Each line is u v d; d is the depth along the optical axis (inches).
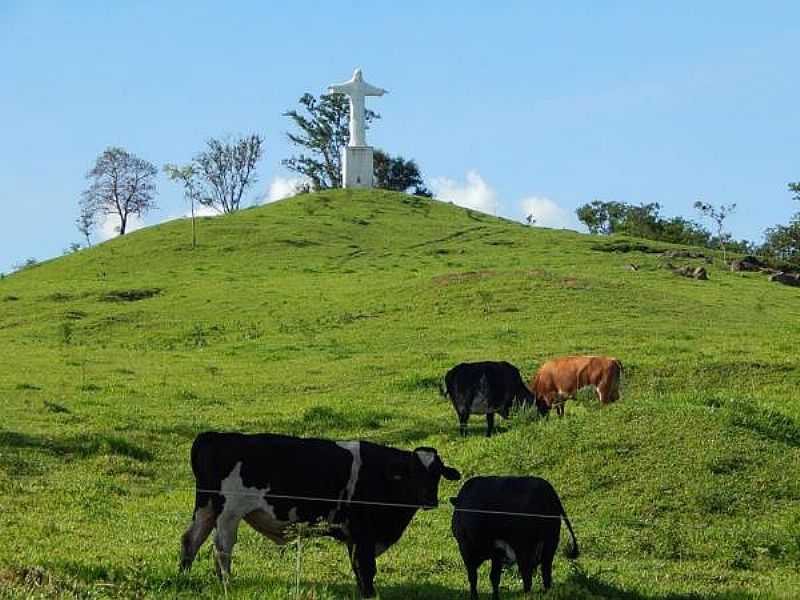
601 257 2485.2
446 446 951.0
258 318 1819.6
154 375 1363.2
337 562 607.2
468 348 1481.3
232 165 4030.5
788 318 1797.5
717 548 674.8
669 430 832.9
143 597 488.1
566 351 1414.9
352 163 3627.0
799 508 736.3
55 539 626.8
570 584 553.0
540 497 537.6
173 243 2733.8
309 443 541.3
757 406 909.8
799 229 3454.7
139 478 850.8
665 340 1488.7
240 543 644.7
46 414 1047.0
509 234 2915.8
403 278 2154.3
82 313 1940.2
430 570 604.1
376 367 1382.9
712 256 2684.5
